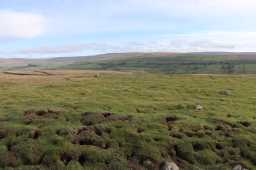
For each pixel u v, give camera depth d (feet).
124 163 72.23
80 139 82.38
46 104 122.21
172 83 194.08
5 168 68.95
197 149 81.46
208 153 78.79
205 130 92.22
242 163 75.10
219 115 110.73
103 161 72.69
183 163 75.05
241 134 90.22
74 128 88.58
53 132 85.10
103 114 104.27
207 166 74.33
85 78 240.32
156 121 97.81
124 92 157.58
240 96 152.97
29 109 108.06
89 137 82.84
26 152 74.79
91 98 139.54
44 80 236.63
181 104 124.47
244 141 85.35
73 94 152.97
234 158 78.13
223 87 178.50
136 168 71.10
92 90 165.27
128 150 77.87
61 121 96.07
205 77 228.22
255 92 164.04
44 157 73.31
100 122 95.96
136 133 85.81
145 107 119.96
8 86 196.75
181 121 98.07
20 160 72.84
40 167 69.82
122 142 81.66
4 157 72.95
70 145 78.13
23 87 186.09
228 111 118.62
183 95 152.76
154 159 74.13
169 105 123.13
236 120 103.60
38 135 84.79
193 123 96.48
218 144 83.87
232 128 95.20
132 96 147.02
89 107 116.78
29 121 95.86
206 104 130.00
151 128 92.02
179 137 86.84
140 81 205.46
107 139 82.38
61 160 73.41
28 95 148.77
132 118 99.14
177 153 79.05
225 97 149.79
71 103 122.62
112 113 105.29
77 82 204.54
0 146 77.82
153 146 79.56
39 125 92.22
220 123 99.30
